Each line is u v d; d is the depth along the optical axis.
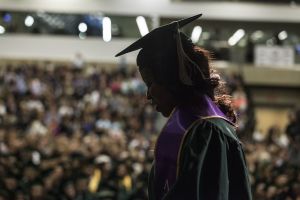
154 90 2.85
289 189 12.70
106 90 25.94
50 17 35.41
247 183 2.66
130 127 20.97
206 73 2.82
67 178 13.24
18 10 35.25
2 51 34.97
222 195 2.53
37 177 13.39
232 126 2.80
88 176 13.56
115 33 35.50
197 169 2.53
